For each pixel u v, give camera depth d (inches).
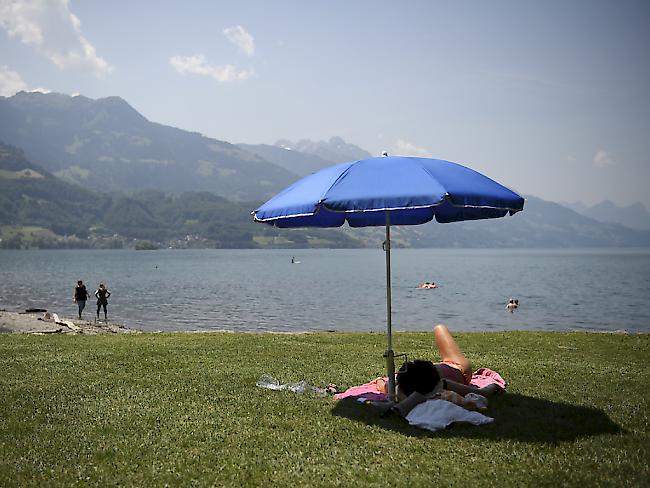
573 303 2347.4
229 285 3329.2
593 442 269.7
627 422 300.2
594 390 376.2
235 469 243.9
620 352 568.1
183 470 243.4
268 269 5570.9
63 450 266.8
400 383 326.3
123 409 333.7
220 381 413.1
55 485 229.0
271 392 378.3
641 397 356.5
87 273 4655.5
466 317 1841.8
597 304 2303.2
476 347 607.5
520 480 228.2
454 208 376.5
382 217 394.0
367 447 268.7
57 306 2080.5
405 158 307.0
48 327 1018.7
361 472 239.0
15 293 2706.7
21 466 247.8
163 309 1989.4
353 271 5255.9
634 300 2476.6
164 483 231.1
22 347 589.6
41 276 4212.6
